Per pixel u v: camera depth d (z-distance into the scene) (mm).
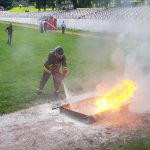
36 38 40500
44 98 12781
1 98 12766
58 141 8586
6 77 16875
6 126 9680
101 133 9055
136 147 8148
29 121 10078
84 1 82000
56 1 95938
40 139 8719
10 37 32250
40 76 17078
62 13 69250
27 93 13555
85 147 8211
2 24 75000
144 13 46969
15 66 20125
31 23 78375
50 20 57594
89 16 55469
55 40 37656
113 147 8172
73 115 10211
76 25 57188
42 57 23875
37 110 11195
